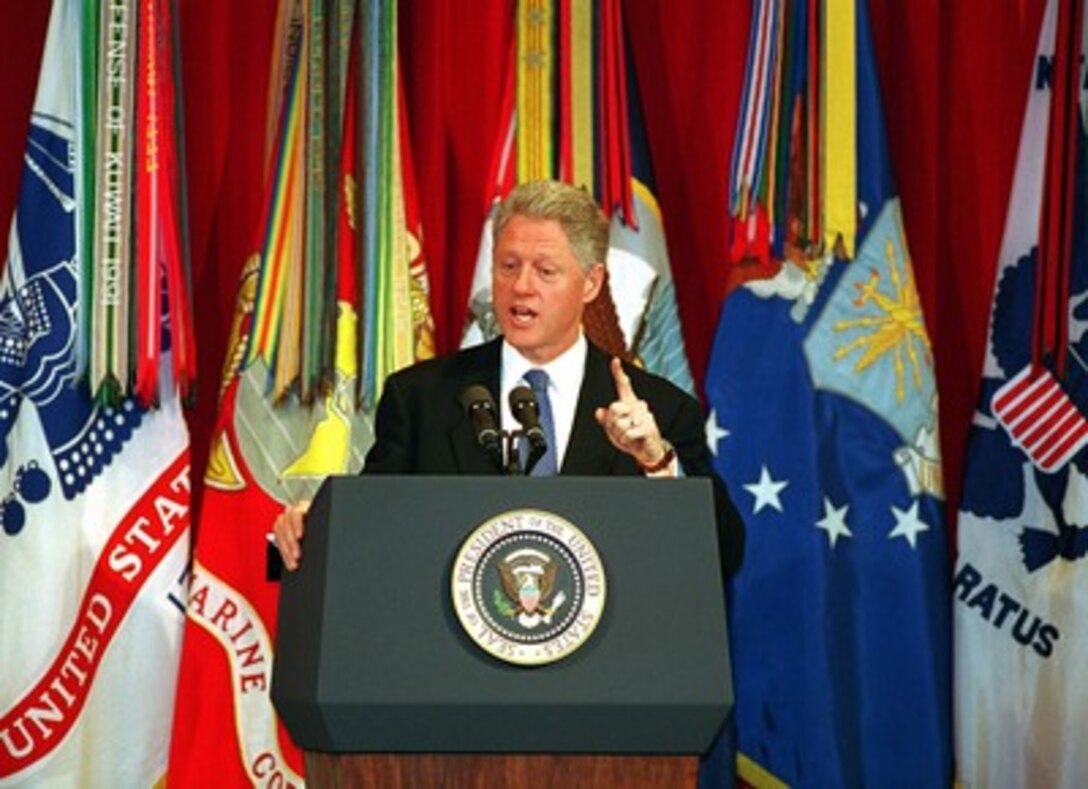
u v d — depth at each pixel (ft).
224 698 55.11
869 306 58.44
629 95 59.06
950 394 63.52
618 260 57.67
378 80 57.57
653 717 29.14
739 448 57.47
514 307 39.27
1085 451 58.18
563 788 29.40
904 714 57.21
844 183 58.65
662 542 29.96
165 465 56.08
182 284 57.11
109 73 56.70
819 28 59.11
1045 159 59.26
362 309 56.70
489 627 29.07
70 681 54.85
